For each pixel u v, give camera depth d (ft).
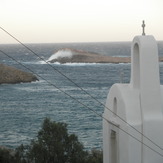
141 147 60.85
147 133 60.08
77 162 93.97
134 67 63.31
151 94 61.05
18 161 100.63
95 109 335.47
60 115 313.12
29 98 414.82
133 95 62.34
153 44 61.36
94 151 120.26
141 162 60.85
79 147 95.76
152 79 61.16
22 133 248.93
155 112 60.90
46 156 92.68
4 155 106.11
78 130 249.96
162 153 60.29
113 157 67.82
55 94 436.76
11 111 340.59
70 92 454.81
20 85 522.06
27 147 105.19
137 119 60.95
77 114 313.32
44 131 95.30
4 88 497.46
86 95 427.33
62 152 93.15
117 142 65.21
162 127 60.23
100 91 460.96
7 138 233.76
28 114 322.96
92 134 234.99
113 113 66.44
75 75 647.56
